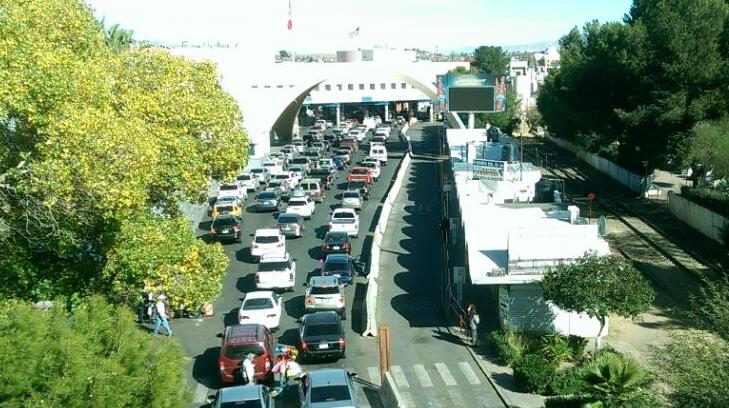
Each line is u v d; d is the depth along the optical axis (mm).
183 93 25422
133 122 19844
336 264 34812
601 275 24688
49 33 19812
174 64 26109
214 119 26531
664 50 46875
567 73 63781
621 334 27891
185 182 23875
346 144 86250
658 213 49688
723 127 43250
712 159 42531
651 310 30781
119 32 53500
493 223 32531
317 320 25875
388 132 103188
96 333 12812
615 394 18375
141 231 19281
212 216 49594
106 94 19219
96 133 16984
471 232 31156
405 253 40875
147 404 12914
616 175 65812
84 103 18109
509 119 105375
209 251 22047
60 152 16484
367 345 27234
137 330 13766
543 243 26891
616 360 19203
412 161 78562
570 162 80188
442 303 32031
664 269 36688
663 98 46875
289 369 22781
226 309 31547
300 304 32156
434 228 46844
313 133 99375
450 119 93875
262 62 84312
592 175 69875
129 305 21266
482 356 25875
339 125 119375
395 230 46594
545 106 75125
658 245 40969
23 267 18141
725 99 45594
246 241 44344
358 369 24875
